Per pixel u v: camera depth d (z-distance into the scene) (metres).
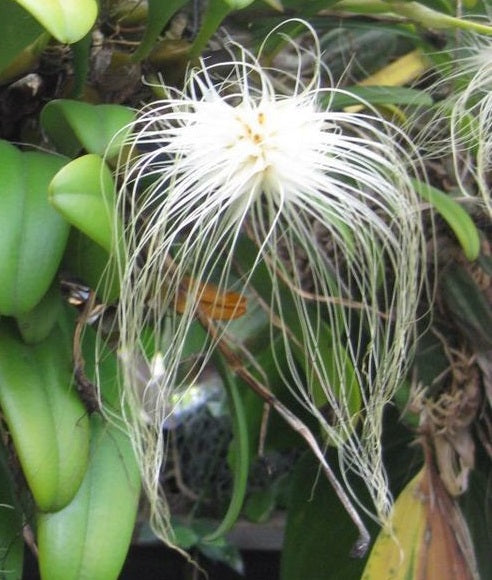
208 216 0.40
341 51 0.56
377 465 0.40
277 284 0.42
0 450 0.40
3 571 0.38
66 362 0.37
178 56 0.41
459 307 0.52
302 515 0.56
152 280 0.39
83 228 0.32
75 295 0.42
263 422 0.54
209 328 0.40
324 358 0.43
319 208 0.38
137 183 0.38
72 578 0.35
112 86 0.42
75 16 0.32
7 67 0.38
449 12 0.48
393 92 0.46
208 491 0.91
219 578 0.95
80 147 0.38
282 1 0.45
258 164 0.36
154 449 0.39
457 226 0.44
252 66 0.39
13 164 0.35
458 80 0.50
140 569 0.91
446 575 0.49
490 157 0.49
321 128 0.39
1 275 0.32
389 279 0.49
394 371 0.41
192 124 0.40
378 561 0.49
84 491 0.36
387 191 0.39
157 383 0.39
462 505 0.54
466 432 0.52
